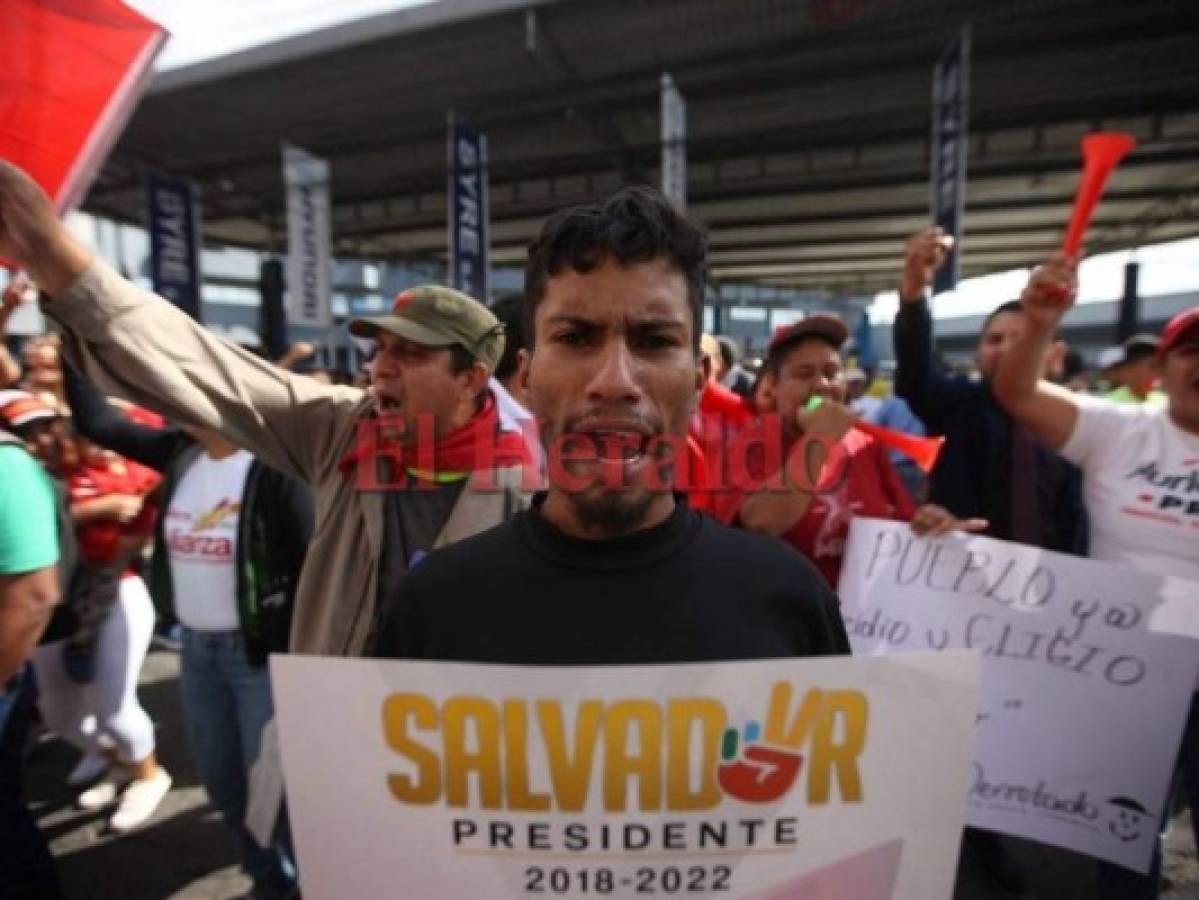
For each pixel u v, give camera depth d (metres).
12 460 1.38
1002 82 7.92
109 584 2.53
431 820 0.73
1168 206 12.41
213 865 2.41
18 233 1.01
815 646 0.84
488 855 0.73
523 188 12.37
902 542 1.64
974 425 2.14
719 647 0.77
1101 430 1.79
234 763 1.94
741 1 6.82
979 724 1.58
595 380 0.75
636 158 10.30
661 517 0.83
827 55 7.57
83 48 1.10
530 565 0.80
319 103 9.12
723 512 1.62
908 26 6.96
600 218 0.75
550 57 7.89
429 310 1.33
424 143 10.21
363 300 21.78
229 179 11.87
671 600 0.78
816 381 1.75
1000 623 1.57
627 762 0.71
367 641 1.29
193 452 2.03
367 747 0.73
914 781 0.72
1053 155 9.78
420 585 0.83
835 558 1.79
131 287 1.12
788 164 10.66
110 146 1.14
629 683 0.71
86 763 2.97
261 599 1.76
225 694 1.93
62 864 2.42
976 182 11.00
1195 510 1.66
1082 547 2.09
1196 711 1.66
